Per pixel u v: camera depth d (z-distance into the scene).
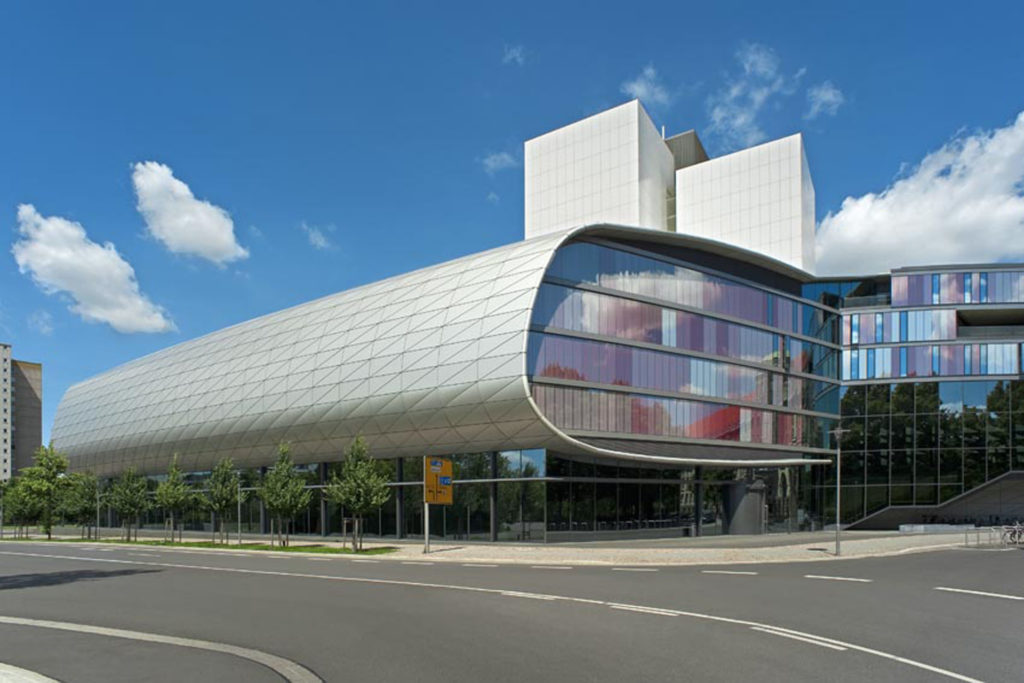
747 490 41.53
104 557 30.08
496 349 31.98
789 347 46.69
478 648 10.01
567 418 33.50
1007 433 48.50
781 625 11.75
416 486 37.50
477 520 34.50
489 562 24.66
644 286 38.31
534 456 32.94
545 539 32.00
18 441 124.88
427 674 8.55
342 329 41.12
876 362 50.91
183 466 51.19
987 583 18.00
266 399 43.03
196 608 14.27
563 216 50.16
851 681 8.20
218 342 53.75
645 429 36.97
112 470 60.22
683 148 56.84
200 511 50.34
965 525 48.72
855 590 16.42
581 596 15.42
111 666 9.07
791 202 47.59
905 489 49.25
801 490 46.22
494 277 34.62
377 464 39.16
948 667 8.87
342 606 14.27
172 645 10.43
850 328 51.66
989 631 11.28
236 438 44.91
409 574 20.75
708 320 41.31
